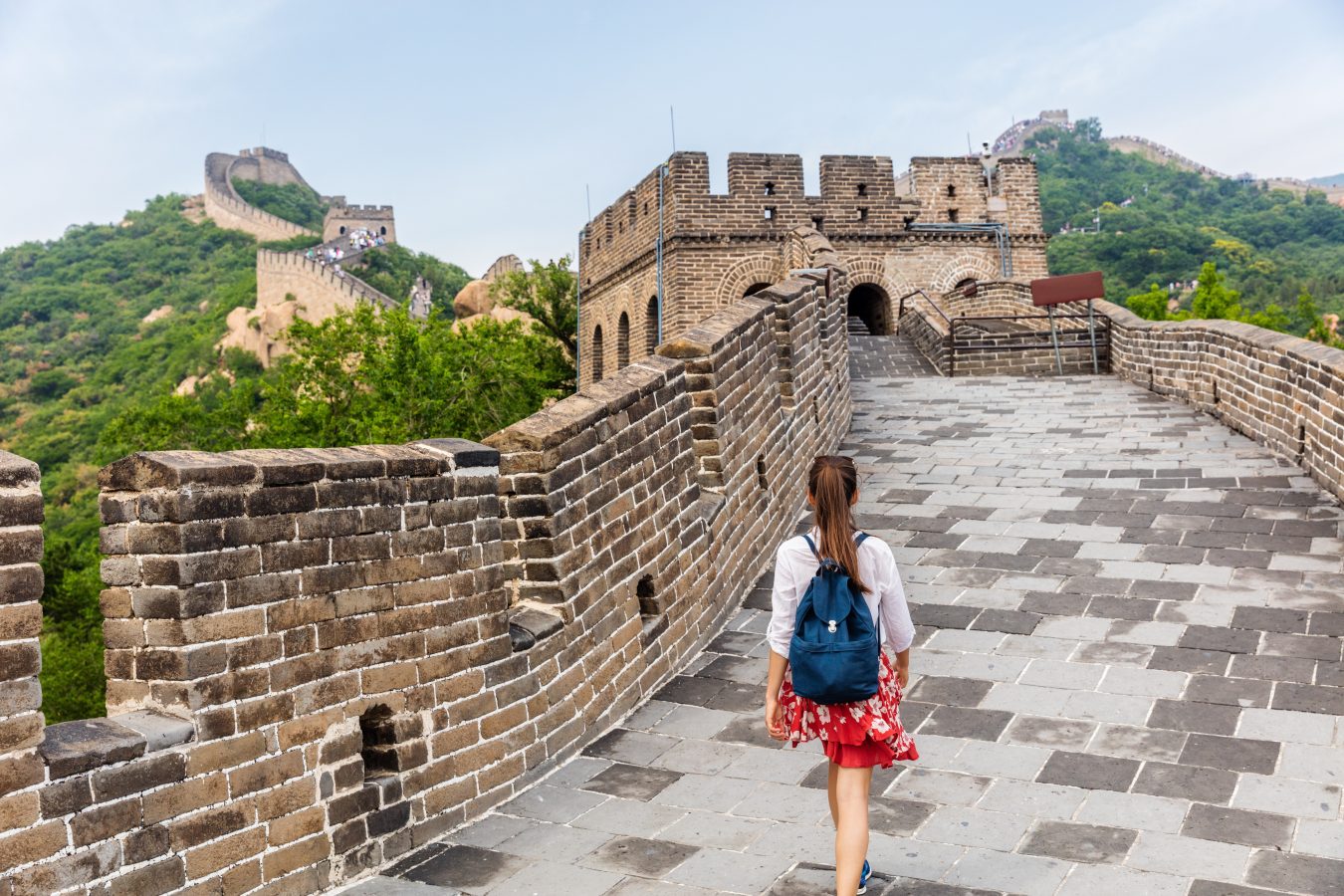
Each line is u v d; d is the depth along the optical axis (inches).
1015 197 1298.0
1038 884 178.2
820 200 1238.3
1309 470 410.9
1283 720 234.5
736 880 184.2
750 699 272.7
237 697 172.1
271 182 7086.6
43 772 146.8
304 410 1261.1
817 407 485.7
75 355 5703.7
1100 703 250.1
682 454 313.3
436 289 5068.9
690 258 1181.1
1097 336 795.4
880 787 217.9
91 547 1790.1
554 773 235.6
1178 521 373.7
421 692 205.9
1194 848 187.5
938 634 298.7
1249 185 7086.6
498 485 236.7
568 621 246.2
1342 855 182.4
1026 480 440.1
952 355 812.6
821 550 169.2
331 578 188.7
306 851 181.9
